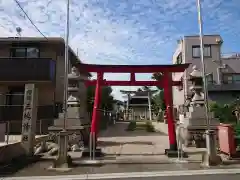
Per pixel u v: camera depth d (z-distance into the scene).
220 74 27.61
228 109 21.36
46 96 19.45
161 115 41.19
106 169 8.32
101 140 16.12
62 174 7.71
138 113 56.38
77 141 12.27
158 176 7.33
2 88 19.25
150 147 13.05
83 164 9.05
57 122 12.29
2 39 19.42
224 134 10.23
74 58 19.72
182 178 7.07
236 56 30.17
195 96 12.67
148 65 11.66
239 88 27.17
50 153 10.99
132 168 8.43
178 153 10.12
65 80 9.27
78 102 12.57
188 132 12.59
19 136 15.70
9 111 18.44
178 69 11.66
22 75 18.42
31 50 19.95
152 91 44.59
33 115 10.71
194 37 27.66
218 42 27.56
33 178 7.26
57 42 19.77
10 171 8.13
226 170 8.01
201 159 9.74
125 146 13.41
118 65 11.74
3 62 18.55
